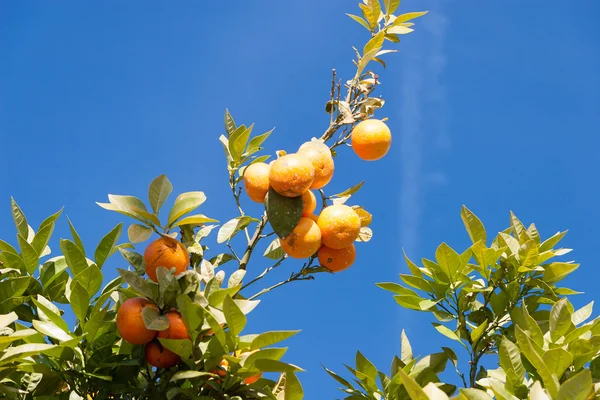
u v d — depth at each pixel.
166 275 2.32
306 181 2.44
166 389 2.37
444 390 2.60
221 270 2.52
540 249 2.78
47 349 2.29
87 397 2.42
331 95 2.71
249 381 2.38
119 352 2.44
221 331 2.28
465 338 2.71
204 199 2.42
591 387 2.11
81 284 2.44
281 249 2.65
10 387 2.35
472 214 2.74
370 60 2.78
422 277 2.74
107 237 2.54
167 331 2.31
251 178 2.49
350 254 2.54
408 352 2.71
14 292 2.46
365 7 2.87
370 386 2.62
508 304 2.72
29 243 2.58
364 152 2.66
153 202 2.43
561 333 2.40
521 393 2.31
